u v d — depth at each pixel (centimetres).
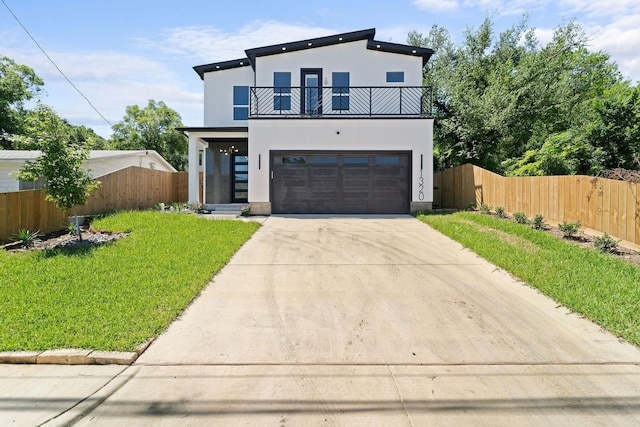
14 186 1555
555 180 1007
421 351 408
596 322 471
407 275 672
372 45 1638
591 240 843
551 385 346
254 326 468
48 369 372
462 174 1577
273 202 1489
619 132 1087
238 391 337
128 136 3522
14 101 2569
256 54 1638
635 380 354
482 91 1923
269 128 1481
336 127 1477
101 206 1209
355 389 340
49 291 543
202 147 1955
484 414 306
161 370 371
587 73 2622
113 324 447
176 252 762
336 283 631
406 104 1658
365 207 1486
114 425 293
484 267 714
